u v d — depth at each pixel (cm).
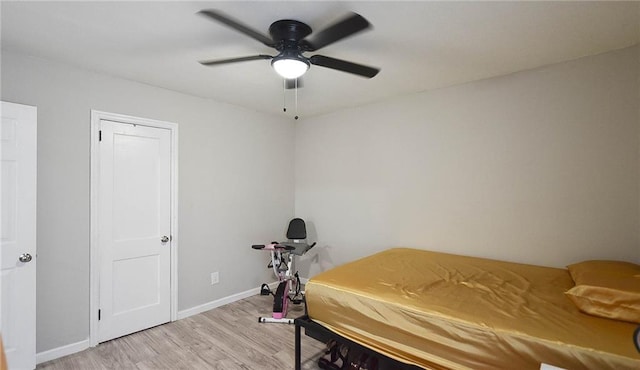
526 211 254
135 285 273
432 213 306
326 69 248
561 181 238
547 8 163
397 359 165
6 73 209
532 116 250
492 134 270
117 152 263
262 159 385
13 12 165
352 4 159
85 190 244
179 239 303
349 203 371
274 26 174
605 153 220
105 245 255
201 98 321
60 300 231
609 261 202
